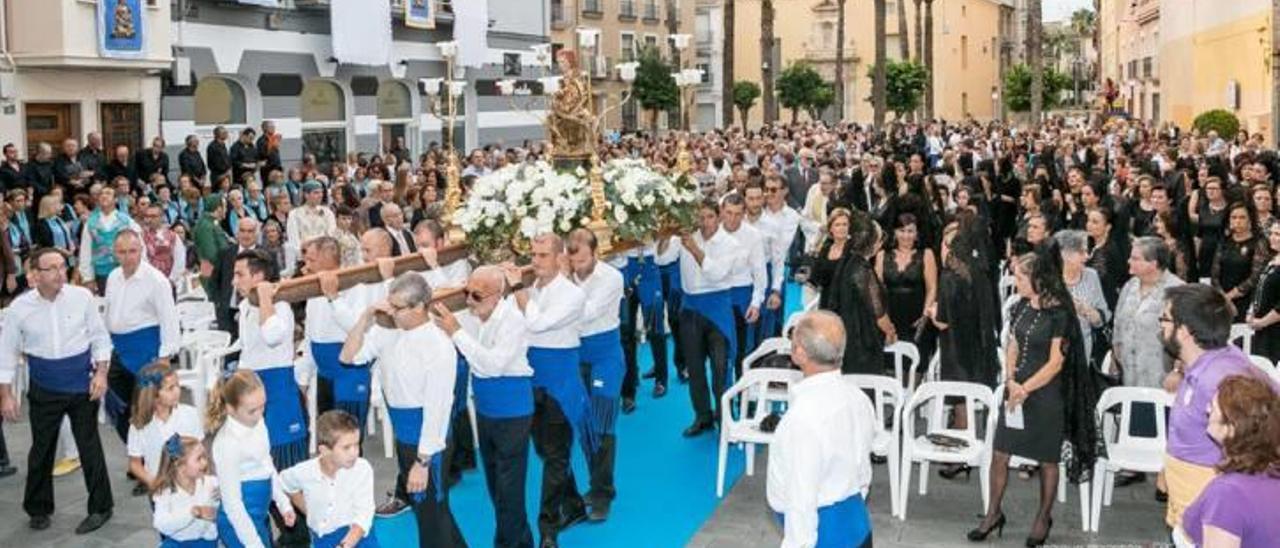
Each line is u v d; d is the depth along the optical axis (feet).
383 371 21.39
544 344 23.75
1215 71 118.73
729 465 29.43
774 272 35.76
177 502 20.01
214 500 20.08
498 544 22.85
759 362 31.42
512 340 21.93
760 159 68.08
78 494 27.76
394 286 20.63
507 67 104.68
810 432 15.75
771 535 24.71
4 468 29.37
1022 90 212.84
